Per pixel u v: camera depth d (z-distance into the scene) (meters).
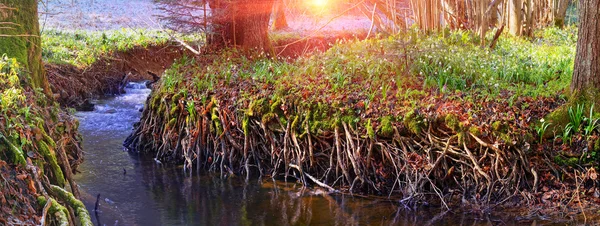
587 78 8.23
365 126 8.64
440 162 8.20
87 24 22.88
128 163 10.41
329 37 22.58
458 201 8.00
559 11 21.12
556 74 10.29
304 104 9.18
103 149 11.24
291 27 24.78
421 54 10.75
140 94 16.80
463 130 8.02
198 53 13.48
